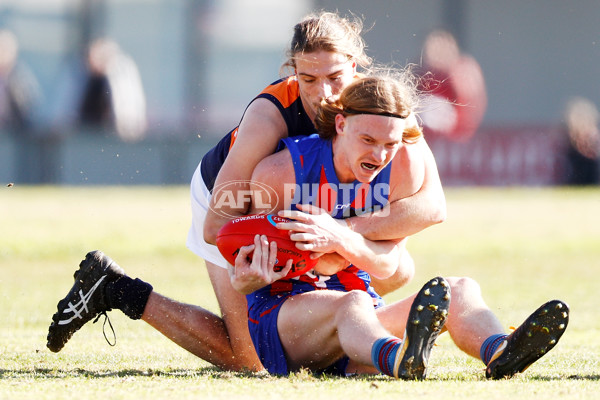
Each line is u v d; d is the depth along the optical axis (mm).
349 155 12578
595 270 28375
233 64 81312
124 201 49781
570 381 11531
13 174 60375
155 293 14141
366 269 13156
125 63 63469
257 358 14070
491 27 80188
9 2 79688
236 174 13664
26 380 11766
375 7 78875
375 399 10188
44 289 23828
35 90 78875
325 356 12578
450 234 37531
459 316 12344
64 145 60500
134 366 13547
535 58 80812
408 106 12398
